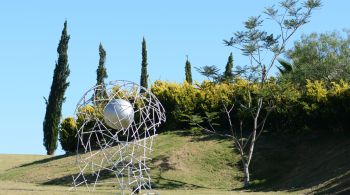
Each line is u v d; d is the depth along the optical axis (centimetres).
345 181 2173
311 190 2231
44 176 2995
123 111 1684
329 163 2569
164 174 2784
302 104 3075
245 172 2680
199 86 3509
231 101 3378
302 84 3412
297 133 3133
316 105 3023
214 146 3117
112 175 2741
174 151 3050
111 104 1694
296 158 2847
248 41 2825
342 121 2962
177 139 3278
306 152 2872
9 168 3622
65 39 4806
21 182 2930
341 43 4356
